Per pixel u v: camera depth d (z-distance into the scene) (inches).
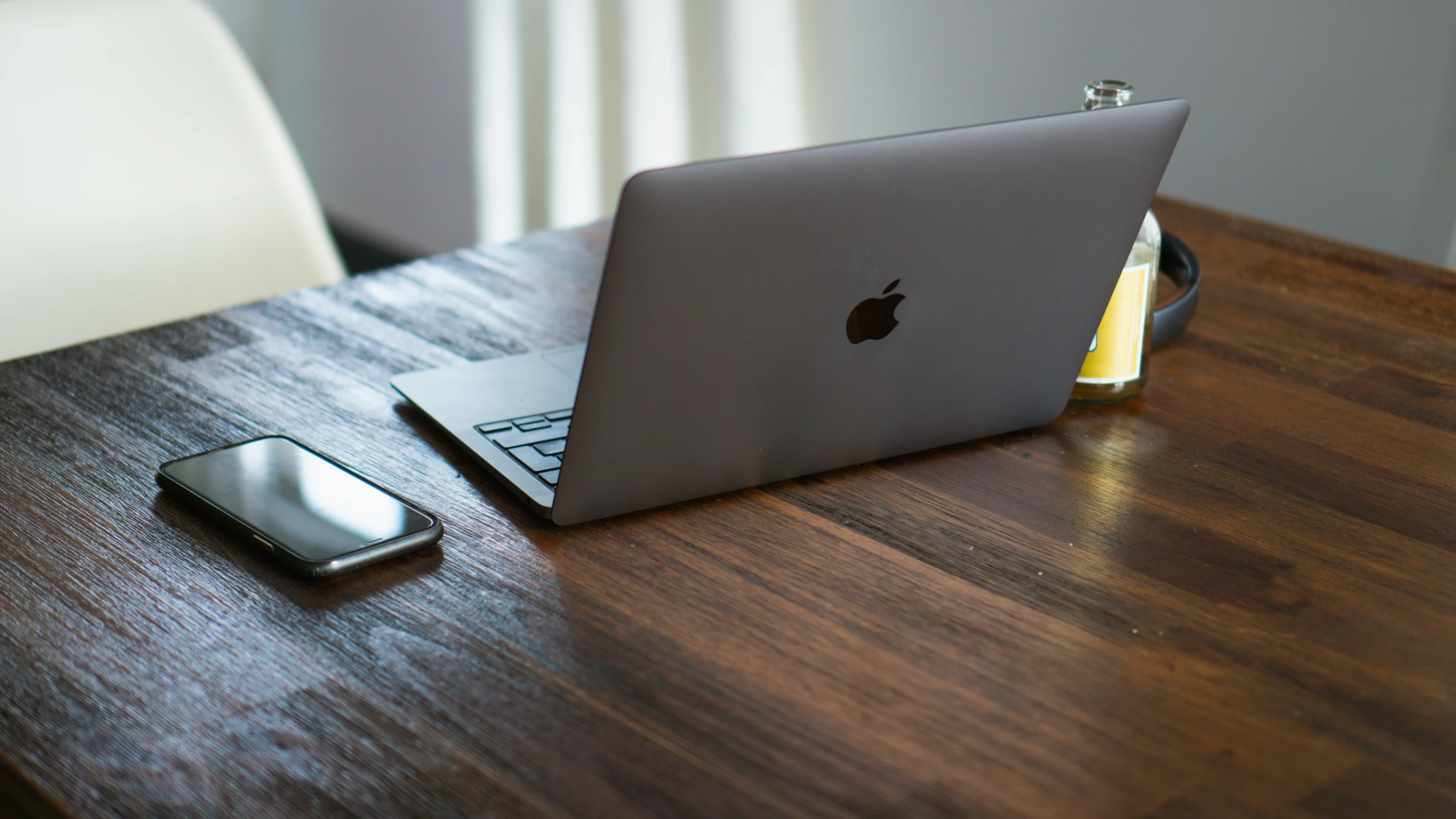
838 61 88.0
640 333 26.0
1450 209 61.6
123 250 49.9
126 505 29.4
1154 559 28.5
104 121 49.5
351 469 30.9
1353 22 62.6
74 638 24.2
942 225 28.3
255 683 23.1
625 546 28.3
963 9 79.6
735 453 29.8
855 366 29.8
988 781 21.0
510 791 20.5
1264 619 26.2
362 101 128.6
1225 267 48.1
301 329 40.4
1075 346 33.3
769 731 22.2
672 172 24.2
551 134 110.6
